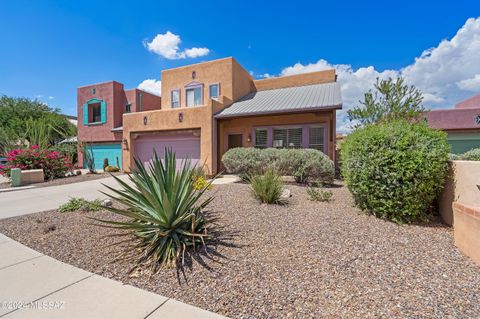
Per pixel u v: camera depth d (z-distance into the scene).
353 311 2.10
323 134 12.24
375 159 4.56
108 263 3.17
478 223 2.85
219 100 13.56
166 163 3.86
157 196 3.48
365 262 2.95
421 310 2.08
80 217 5.39
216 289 2.52
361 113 10.97
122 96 20.64
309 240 3.64
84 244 3.83
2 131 17.08
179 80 16.42
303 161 8.77
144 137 15.02
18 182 10.85
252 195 6.52
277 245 3.49
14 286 2.66
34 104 27.59
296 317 2.06
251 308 2.20
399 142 4.41
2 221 5.23
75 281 2.75
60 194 8.74
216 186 8.51
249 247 3.45
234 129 14.13
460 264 2.87
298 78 16.42
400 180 4.38
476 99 16.69
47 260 3.30
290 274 2.73
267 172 7.00
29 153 12.67
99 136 20.38
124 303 2.32
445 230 4.03
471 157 8.20
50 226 4.57
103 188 10.05
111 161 19.91
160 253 3.16
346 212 5.07
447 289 2.38
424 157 4.23
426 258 3.03
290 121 12.90
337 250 3.29
